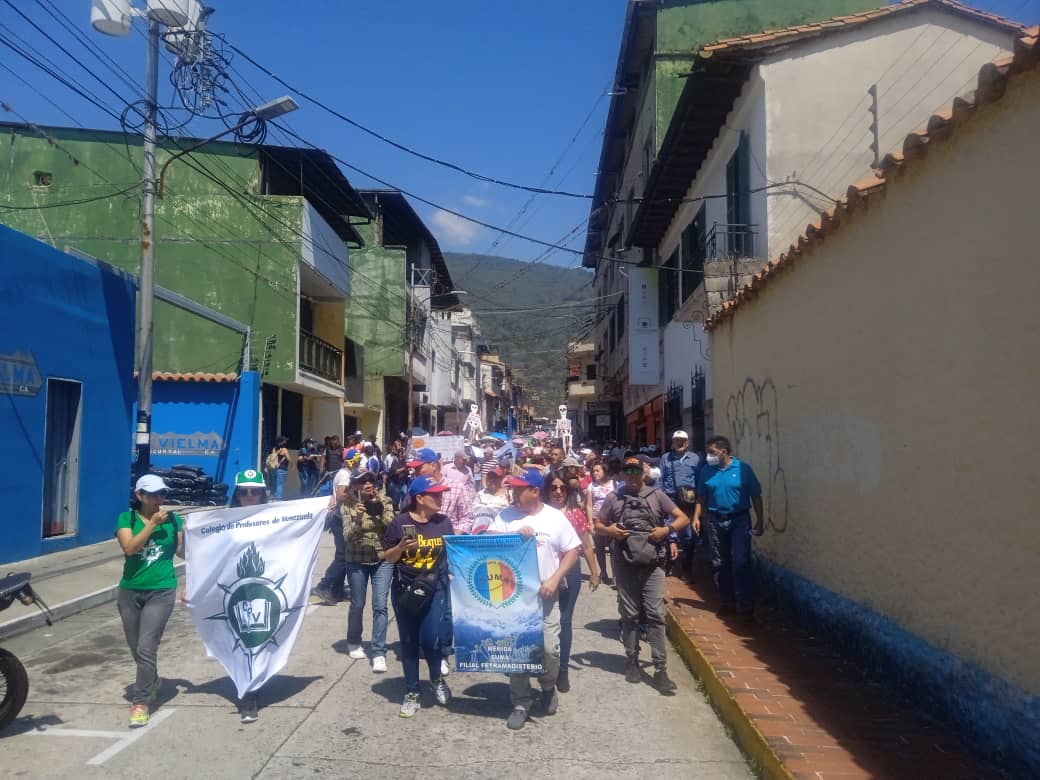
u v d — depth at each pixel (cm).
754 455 1084
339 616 1012
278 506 688
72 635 923
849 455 751
